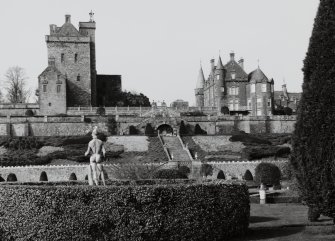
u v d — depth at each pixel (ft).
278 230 86.43
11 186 77.20
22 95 491.31
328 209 71.51
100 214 72.23
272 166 193.98
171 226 74.08
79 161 257.14
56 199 73.00
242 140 296.30
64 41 394.52
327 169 70.64
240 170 248.32
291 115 360.69
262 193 134.92
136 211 72.59
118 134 326.03
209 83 432.66
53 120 330.75
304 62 74.59
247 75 408.46
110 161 255.29
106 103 409.28
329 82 71.05
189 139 300.40
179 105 413.59
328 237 75.46
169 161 250.78
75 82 393.29
